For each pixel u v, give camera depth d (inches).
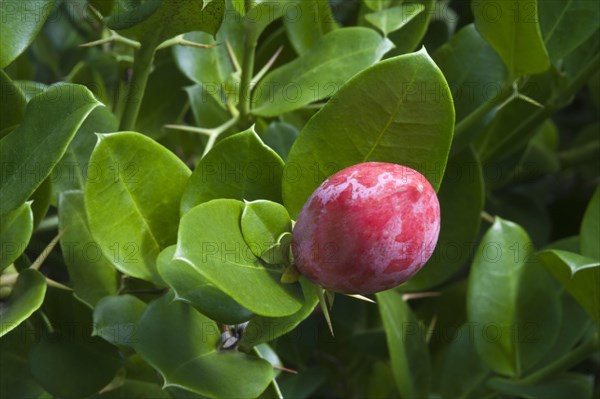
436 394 23.2
